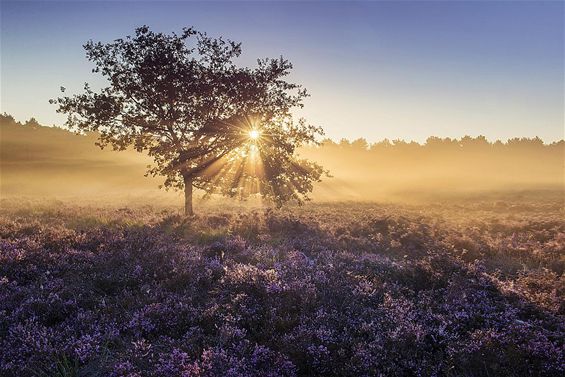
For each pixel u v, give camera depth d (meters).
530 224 21.11
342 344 6.04
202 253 11.19
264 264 10.35
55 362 5.19
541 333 6.54
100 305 7.07
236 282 8.47
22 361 5.20
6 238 11.79
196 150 21.58
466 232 18.53
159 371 5.02
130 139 22.55
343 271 9.91
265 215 20.78
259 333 6.36
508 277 10.64
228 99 22.03
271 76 22.36
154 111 21.80
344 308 7.57
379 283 9.20
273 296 7.82
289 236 15.35
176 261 9.84
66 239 11.53
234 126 21.94
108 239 11.81
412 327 6.49
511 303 8.23
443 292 8.83
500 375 5.43
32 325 6.10
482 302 7.98
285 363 5.34
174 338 6.21
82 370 5.28
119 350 5.81
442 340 6.27
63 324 6.33
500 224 21.62
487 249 13.91
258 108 22.33
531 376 5.45
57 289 7.66
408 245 14.88
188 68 21.22
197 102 21.83
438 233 17.84
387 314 7.19
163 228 15.57
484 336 6.34
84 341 5.66
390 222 20.41
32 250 9.93
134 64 21.47
